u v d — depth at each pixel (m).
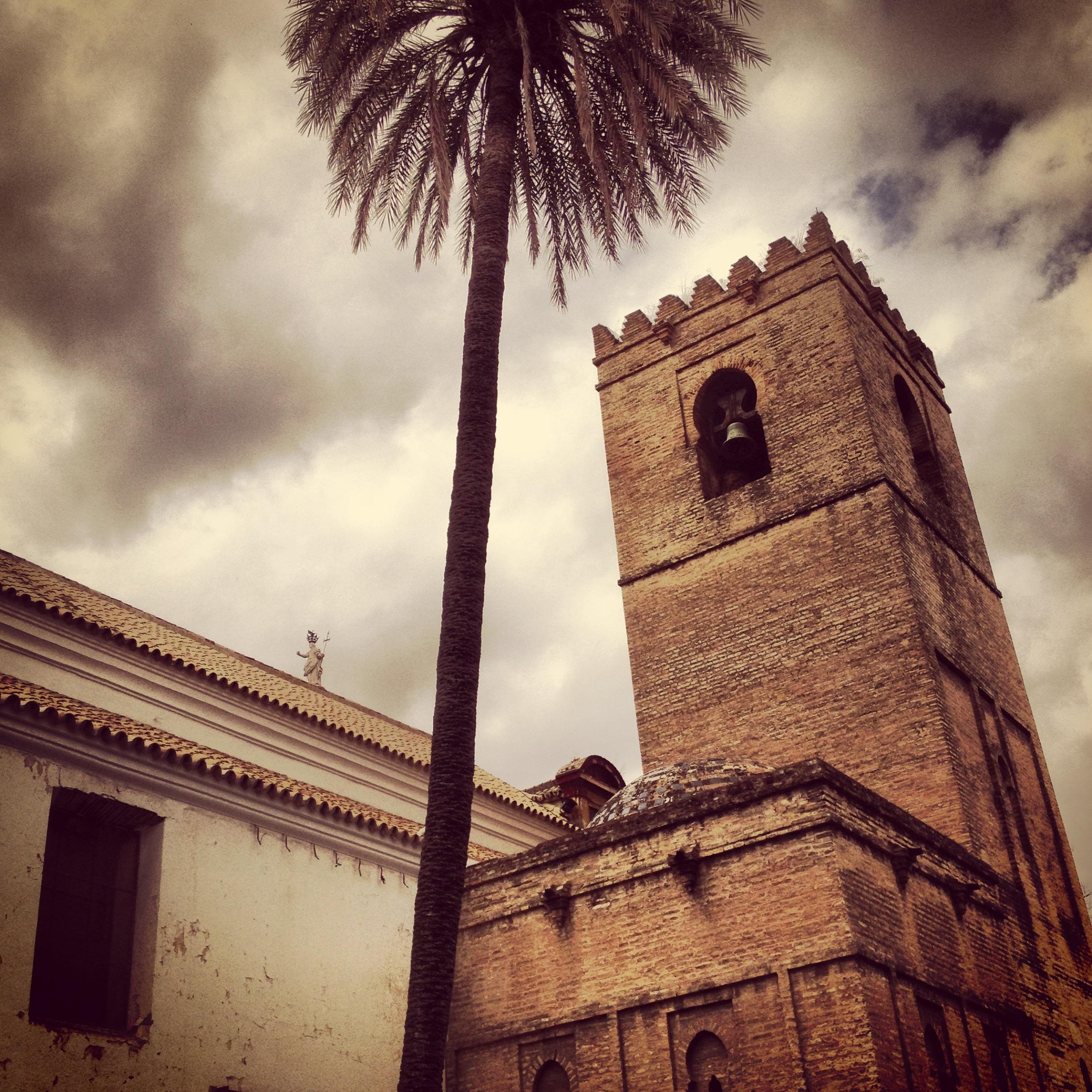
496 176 19.05
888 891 18.52
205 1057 17.95
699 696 28.62
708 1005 18.06
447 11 20.25
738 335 31.91
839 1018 16.67
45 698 18.33
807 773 18.28
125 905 18.50
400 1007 21.19
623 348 34.03
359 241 21.64
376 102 21.03
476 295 18.17
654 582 30.56
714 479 31.67
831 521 28.33
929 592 27.67
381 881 21.91
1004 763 27.47
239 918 19.25
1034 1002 22.28
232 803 19.83
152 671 23.06
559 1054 19.36
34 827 17.03
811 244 31.67
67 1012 17.22
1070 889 27.47
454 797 15.00
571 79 20.56
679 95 20.08
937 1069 17.80
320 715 26.31
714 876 18.75
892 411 30.72
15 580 22.66
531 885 20.84
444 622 16.06
